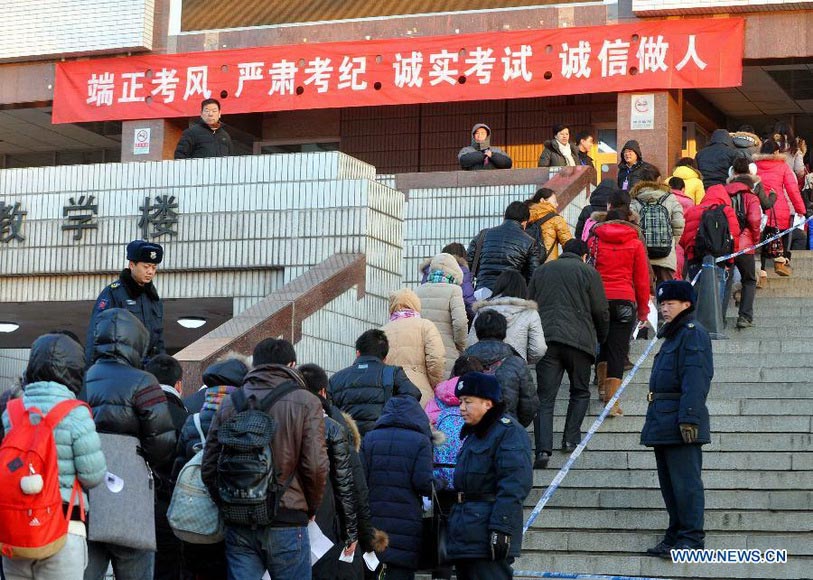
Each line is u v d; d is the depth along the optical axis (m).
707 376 8.51
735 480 9.47
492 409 7.42
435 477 8.34
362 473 7.50
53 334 6.86
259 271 13.19
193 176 13.57
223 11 19.52
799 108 21.50
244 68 19.19
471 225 15.49
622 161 14.93
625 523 9.19
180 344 17.05
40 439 6.39
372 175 13.74
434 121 21.00
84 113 19.73
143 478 7.06
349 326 12.14
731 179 13.45
